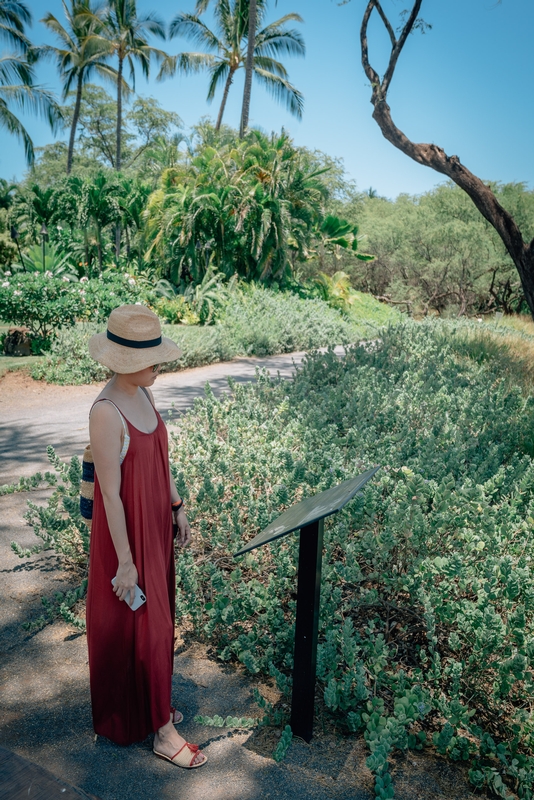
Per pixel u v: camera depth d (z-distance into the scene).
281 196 25.00
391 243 37.69
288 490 4.23
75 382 11.09
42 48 37.81
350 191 42.41
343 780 2.41
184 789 2.34
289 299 23.20
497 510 4.07
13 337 13.59
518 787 2.41
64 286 14.23
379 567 3.54
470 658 2.84
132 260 27.05
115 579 2.32
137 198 25.66
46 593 3.77
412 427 6.37
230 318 18.61
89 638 2.46
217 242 23.66
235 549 3.72
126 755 2.50
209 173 23.75
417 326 14.63
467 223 35.03
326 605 3.10
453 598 3.38
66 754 2.49
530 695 2.80
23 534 4.65
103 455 2.26
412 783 2.42
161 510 2.45
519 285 33.88
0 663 3.09
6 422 8.40
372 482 4.23
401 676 2.73
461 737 2.53
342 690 2.69
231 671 3.07
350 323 25.25
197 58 35.62
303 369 9.36
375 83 10.21
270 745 2.59
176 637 3.33
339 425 6.70
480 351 11.84
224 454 4.99
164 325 17.39
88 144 56.03
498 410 6.75
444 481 4.03
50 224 26.25
